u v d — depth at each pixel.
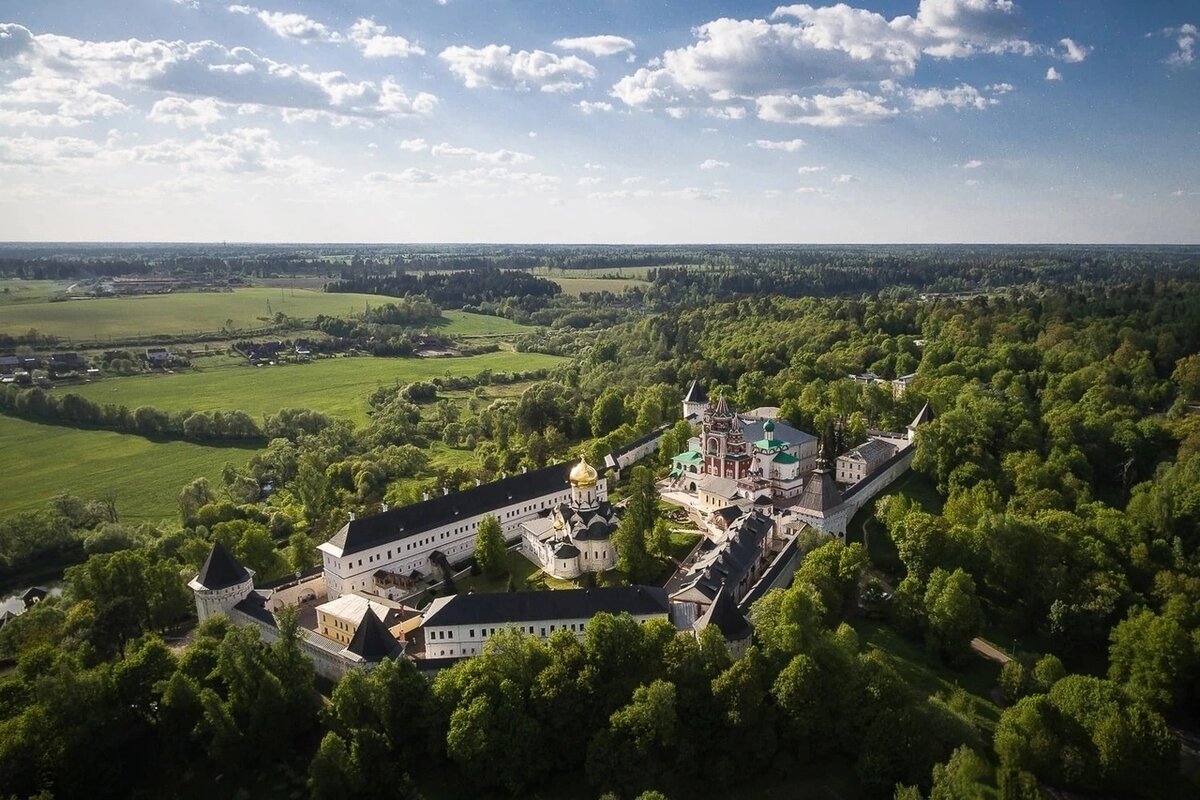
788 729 123.50
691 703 123.81
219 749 122.81
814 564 158.88
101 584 164.62
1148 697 130.75
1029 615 157.00
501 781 121.06
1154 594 156.38
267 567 188.75
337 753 117.94
